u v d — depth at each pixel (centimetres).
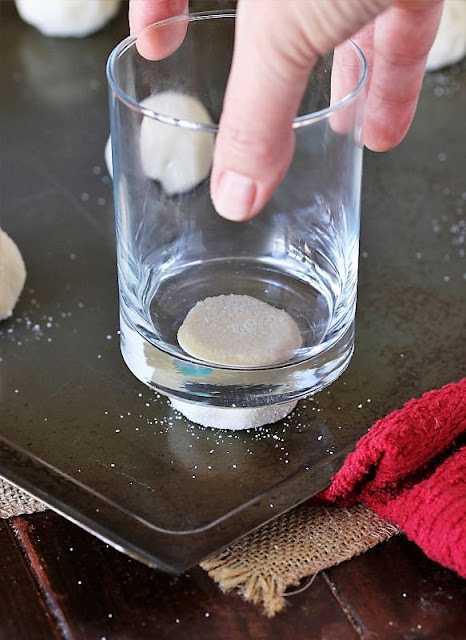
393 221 61
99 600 45
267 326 48
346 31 38
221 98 50
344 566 46
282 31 38
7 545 46
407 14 47
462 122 68
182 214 48
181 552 44
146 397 51
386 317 55
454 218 61
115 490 47
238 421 49
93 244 59
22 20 76
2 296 54
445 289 57
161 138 45
